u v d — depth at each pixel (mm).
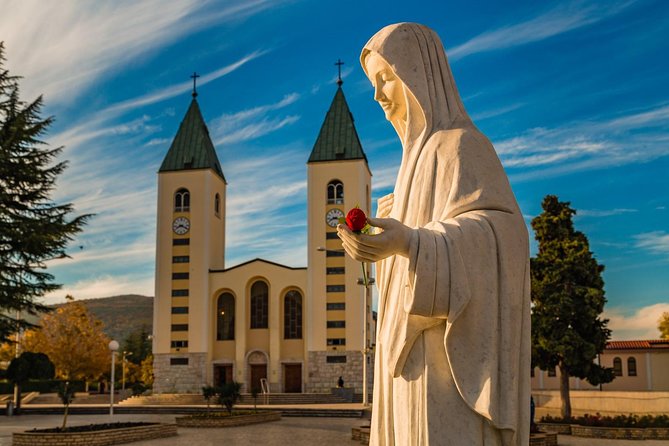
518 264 3098
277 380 62156
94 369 67688
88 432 22172
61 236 36656
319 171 63562
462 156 3186
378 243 2826
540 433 20797
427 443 2965
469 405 2916
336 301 60969
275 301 63375
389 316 3248
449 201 3139
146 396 57500
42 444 21859
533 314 27172
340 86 67938
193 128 68375
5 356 63156
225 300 65000
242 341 63219
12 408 41688
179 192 65688
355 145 63969
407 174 3398
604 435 23000
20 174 36281
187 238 64688
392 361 3135
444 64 3570
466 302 2873
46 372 42250
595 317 26578
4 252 35844
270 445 21781
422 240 2877
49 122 37938
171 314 63594
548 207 27953
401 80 3453
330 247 62000
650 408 30531
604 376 26672
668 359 46906
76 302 69375
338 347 60250
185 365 62594
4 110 37469
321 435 25484
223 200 71500
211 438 24469
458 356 2936
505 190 3182
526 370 3082
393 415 3260
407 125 3498
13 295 36000
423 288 2854
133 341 118000
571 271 26953
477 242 2965
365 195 64188
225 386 33562
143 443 22688
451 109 3461
